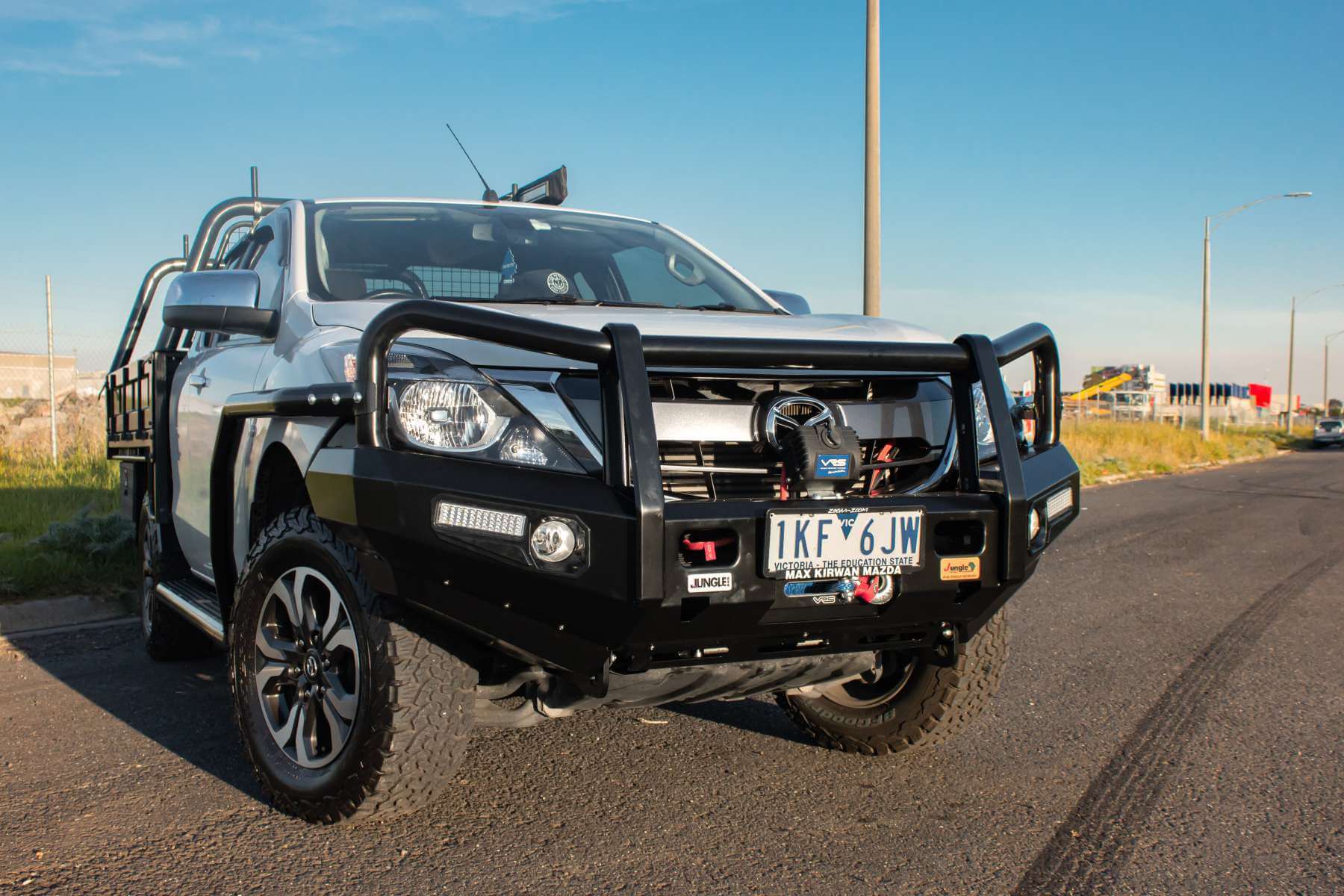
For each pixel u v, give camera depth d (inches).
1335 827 130.1
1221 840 126.1
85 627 239.6
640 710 177.8
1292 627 251.0
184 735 161.5
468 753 154.5
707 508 105.8
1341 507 600.4
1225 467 1195.3
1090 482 842.2
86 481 452.4
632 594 102.2
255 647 133.1
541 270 169.0
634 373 106.7
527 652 113.6
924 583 115.0
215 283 147.9
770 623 111.5
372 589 117.6
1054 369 138.6
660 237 194.1
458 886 110.5
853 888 112.1
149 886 110.0
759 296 183.5
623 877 113.6
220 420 147.8
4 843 121.1
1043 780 145.8
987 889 112.7
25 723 168.2
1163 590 303.6
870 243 399.2
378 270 159.5
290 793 126.0
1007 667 211.3
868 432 122.6
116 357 296.4
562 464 108.3
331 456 117.0
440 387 112.5
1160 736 166.1
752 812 132.7
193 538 181.8
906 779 145.8
